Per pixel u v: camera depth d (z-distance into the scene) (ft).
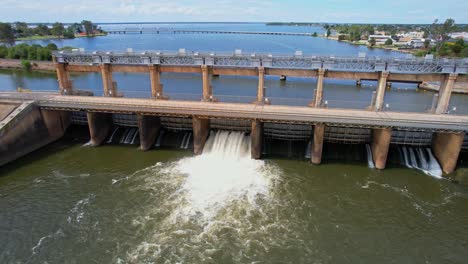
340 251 98.02
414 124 135.95
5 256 95.45
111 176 138.31
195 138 156.66
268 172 141.59
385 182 133.80
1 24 623.77
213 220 110.32
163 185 131.13
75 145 170.91
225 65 173.58
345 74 165.58
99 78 359.46
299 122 144.25
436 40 621.31
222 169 144.46
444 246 100.07
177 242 100.63
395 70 157.69
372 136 153.79
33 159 153.99
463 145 151.12
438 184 132.26
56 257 95.35
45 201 120.78
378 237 103.76
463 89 305.32
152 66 178.50
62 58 185.47
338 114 151.84
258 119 147.54
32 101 164.96
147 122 161.68
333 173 140.67
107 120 177.68
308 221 110.52
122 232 104.88
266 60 167.73
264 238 102.58
